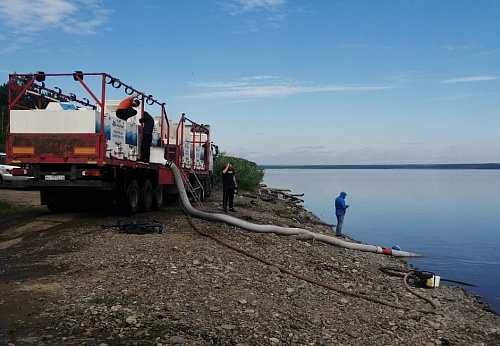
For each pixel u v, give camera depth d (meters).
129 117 15.84
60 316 6.60
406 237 24.84
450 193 69.88
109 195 15.36
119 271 9.12
